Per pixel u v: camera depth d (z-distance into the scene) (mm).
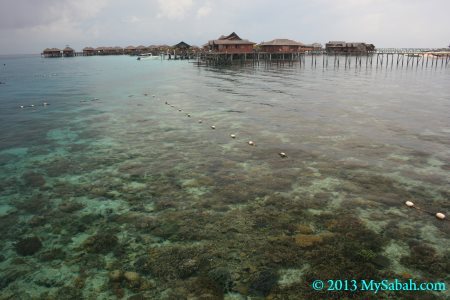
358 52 104250
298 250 9797
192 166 16469
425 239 10430
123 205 12844
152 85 46844
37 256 9906
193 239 10500
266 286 8375
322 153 17953
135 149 19094
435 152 17984
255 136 21094
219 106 30562
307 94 36469
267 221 11461
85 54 167875
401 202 12758
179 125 24078
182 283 8555
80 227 11406
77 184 14711
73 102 33844
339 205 12531
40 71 77625
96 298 8180
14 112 29109
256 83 47062
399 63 96000
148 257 9648
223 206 12562
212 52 83438
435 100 32656
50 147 19609
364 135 21000
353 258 9445
